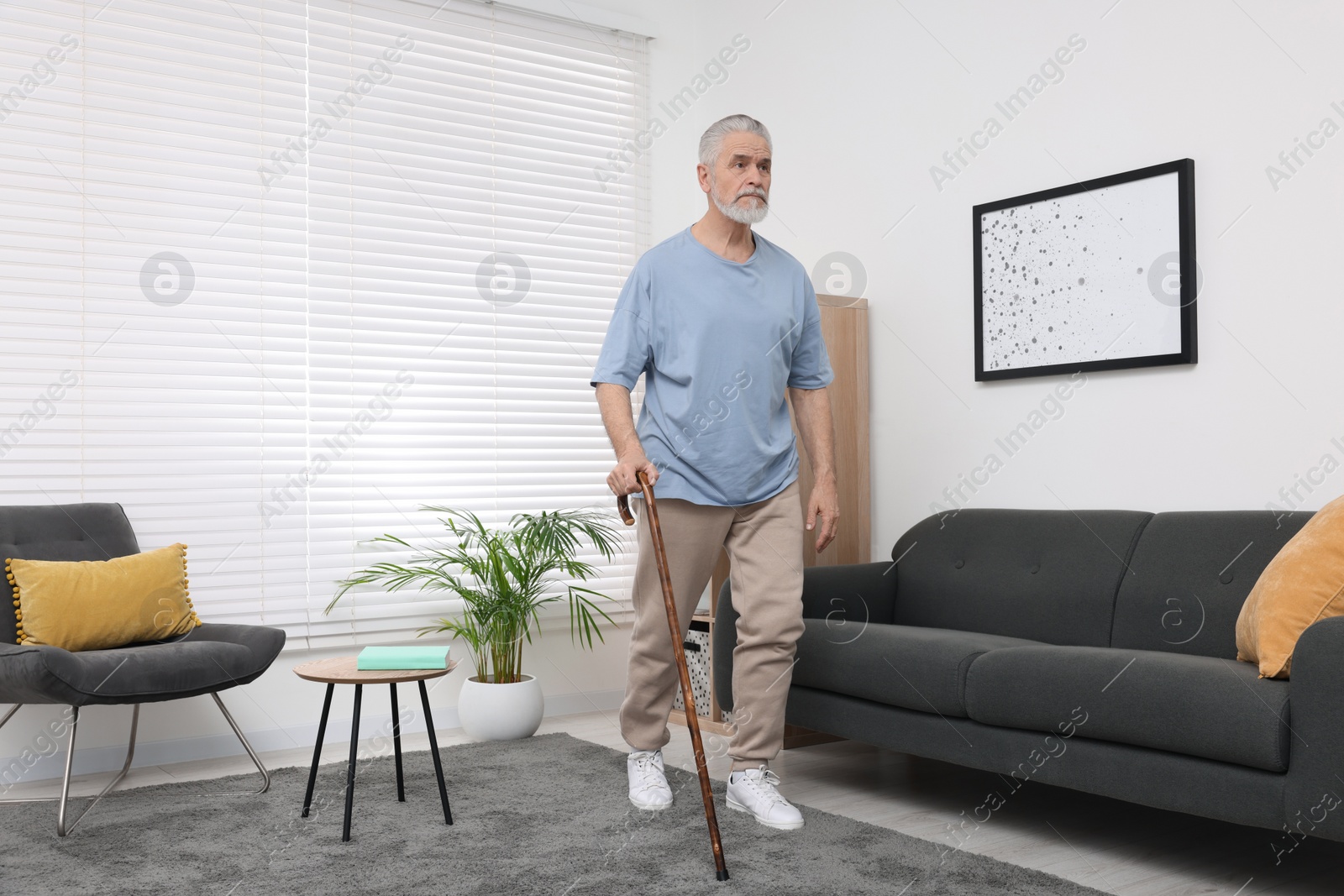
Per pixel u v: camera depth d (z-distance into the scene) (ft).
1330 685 6.14
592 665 14.17
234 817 8.61
